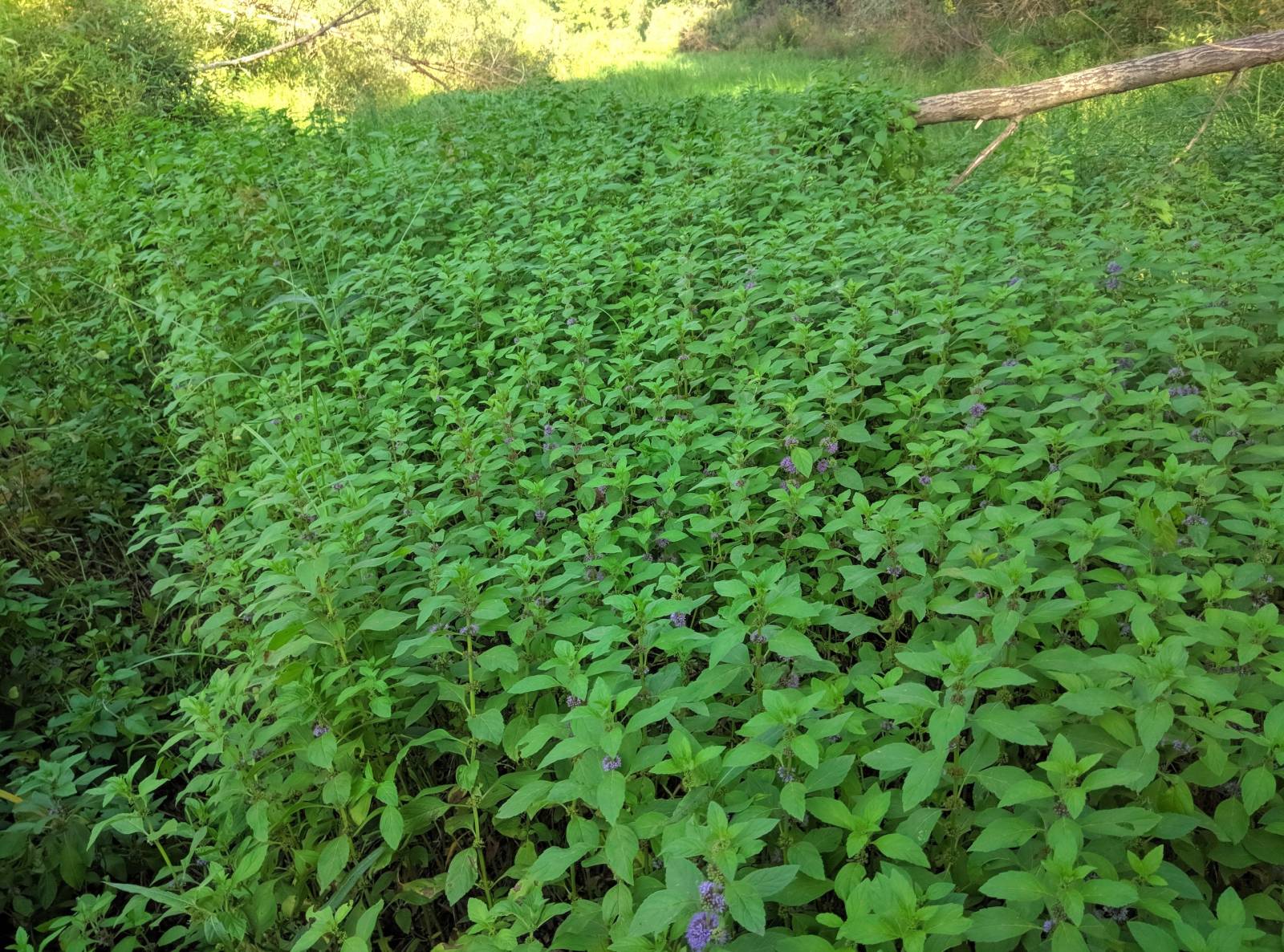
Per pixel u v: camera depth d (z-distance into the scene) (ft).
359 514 9.12
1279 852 6.14
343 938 6.45
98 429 15.23
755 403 11.55
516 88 45.85
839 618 8.02
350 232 20.10
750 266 15.70
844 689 6.84
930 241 15.66
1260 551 8.19
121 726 10.57
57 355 16.20
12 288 17.85
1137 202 20.01
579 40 87.10
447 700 8.32
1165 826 5.90
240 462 13.80
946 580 8.57
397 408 13.64
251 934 7.44
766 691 6.27
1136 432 9.65
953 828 6.40
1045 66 48.60
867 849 6.66
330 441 12.91
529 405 12.23
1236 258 13.44
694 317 15.26
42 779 8.84
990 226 18.57
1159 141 28.12
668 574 8.64
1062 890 5.14
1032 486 8.78
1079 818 5.69
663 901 5.22
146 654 12.09
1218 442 9.16
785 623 8.36
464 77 58.18
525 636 7.98
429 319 16.51
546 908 6.03
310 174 23.57
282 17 54.70
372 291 16.97
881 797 5.96
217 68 50.37
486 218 19.95
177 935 7.74
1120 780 5.55
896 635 9.59
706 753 6.07
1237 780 6.63
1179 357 11.50
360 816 7.43
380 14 55.42
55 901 8.87
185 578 12.36
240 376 14.57
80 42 37.93
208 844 7.96
